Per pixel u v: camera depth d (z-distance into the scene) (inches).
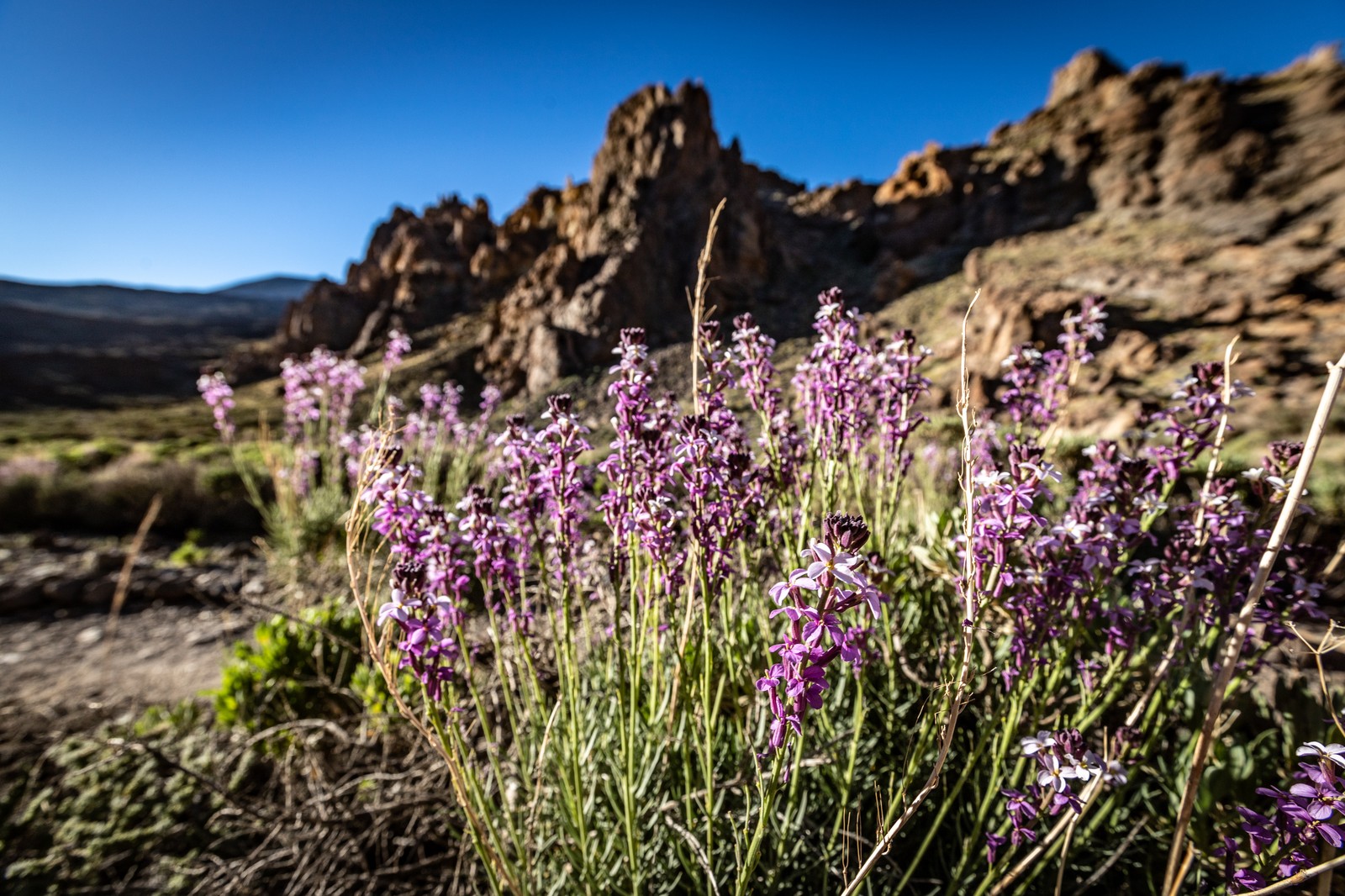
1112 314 1268.5
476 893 96.7
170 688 196.9
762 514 97.4
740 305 1973.4
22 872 118.3
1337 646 71.1
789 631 56.4
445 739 77.0
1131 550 84.6
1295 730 95.4
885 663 106.7
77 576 285.7
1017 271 1884.8
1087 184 2522.1
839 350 96.3
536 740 99.0
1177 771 94.0
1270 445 82.0
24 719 173.8
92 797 135.2
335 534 292.7
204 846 123.9
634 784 87.8
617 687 98.3
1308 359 928.9
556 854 96.3
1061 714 101.1
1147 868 86.6
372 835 108.7
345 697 151.3
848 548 52.6
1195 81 2517.2
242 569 306.0
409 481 80.0
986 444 122.0
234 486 441.1
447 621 80.2
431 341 2544.3
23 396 2807.6
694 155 2263.8
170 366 3700.8
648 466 82.5
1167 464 88.4
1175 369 936.9
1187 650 91.7
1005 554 72.7
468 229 3051.2
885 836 60.7
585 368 1569.9
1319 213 1770.4
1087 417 532.1
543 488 89.4
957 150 2906.0
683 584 90.1
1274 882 60.4
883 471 111.5
